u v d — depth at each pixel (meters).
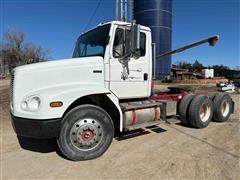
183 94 6.58
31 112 3.82
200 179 3.37
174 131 5.95
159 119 5.44
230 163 3.91
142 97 5.25
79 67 4.41
